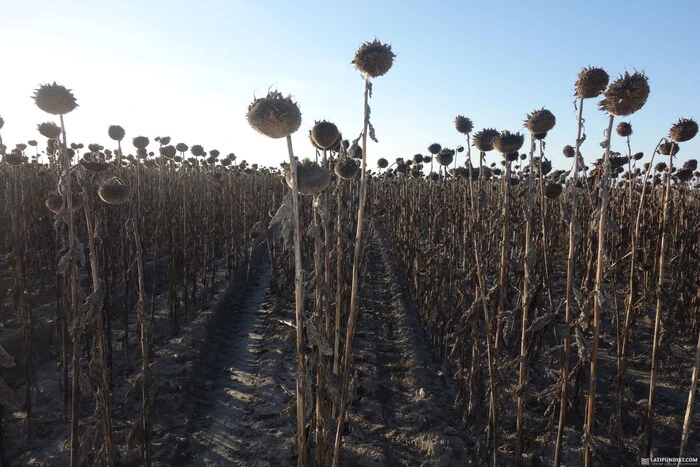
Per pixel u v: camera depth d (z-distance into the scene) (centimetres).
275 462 546
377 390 712
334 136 313
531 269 405
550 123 380
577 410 632
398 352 862
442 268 798
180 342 868
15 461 534
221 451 574
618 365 554
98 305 383
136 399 665
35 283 1066
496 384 466
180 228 1127
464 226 603
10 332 783
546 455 543
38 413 621
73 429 389
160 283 1216
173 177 1486
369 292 1224
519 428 451
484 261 537
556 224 1159
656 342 506
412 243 1151
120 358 796
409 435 597
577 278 1120
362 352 853
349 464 536
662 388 702
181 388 696
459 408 654
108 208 956
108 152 1588
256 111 238
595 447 347
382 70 280
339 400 301
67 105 360
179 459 548
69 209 371
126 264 1006
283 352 863
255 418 643
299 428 280
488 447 506
